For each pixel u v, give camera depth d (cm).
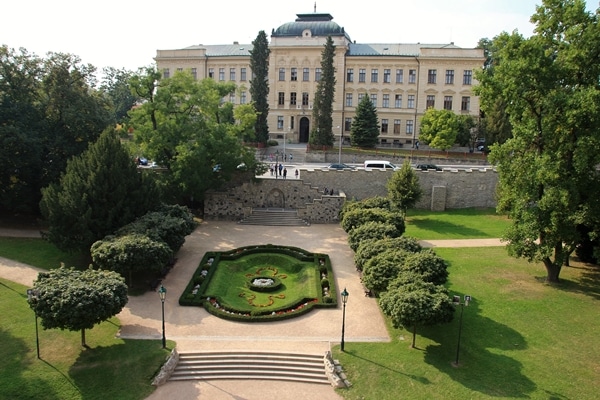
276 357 2961
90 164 4353
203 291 3806
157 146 5484
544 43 3706
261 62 8794
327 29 10025
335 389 2734
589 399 2598
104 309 2862
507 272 4328
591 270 4419
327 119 8762
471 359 2947
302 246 5016
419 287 3055
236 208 5922
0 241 4841
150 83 5588
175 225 4269
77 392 2634
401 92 9844
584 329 3322
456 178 6494
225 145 5625
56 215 4156
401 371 2830
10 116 5084
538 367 2875
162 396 2648
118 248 3653
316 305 3634
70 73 5481
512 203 4128
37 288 2869
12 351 2953
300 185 6131
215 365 2905
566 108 3447
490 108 3984
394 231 4275
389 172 6438
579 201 3756
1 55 5184
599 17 3531
